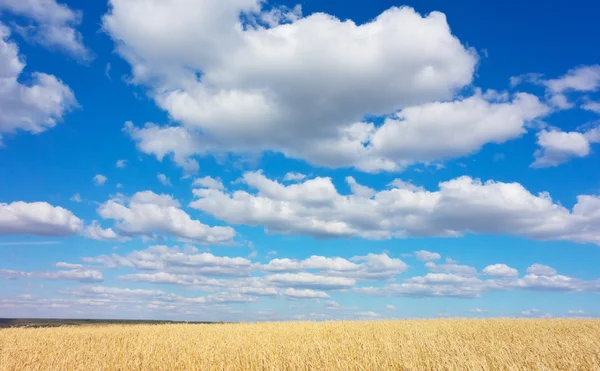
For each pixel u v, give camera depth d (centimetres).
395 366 1584
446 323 3488
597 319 4075
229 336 2545
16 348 2222
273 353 1861
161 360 1859
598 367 1500
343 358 1717
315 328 3055
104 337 2742
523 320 3891
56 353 2072
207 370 1667
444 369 1555
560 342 2047
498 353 1711
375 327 3098
